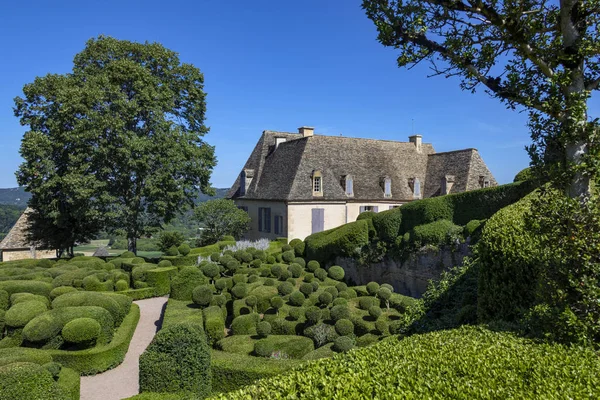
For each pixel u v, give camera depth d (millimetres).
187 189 32312
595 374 4672
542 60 6371
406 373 4875
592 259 5688
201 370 10516
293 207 34594
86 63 31469
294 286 20172
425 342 6152
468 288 12852
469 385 4492
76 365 13445
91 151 27219
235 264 21734
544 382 4535
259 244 31516
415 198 40219
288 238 34344
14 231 38156
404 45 7824
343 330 13656
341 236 25797
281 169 38781
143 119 30000
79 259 25594
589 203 5691
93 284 19328
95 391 12453
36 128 29453
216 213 35688
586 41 5777
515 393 4320
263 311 17359
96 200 28453
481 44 7203
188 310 16922
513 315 8453
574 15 6094
